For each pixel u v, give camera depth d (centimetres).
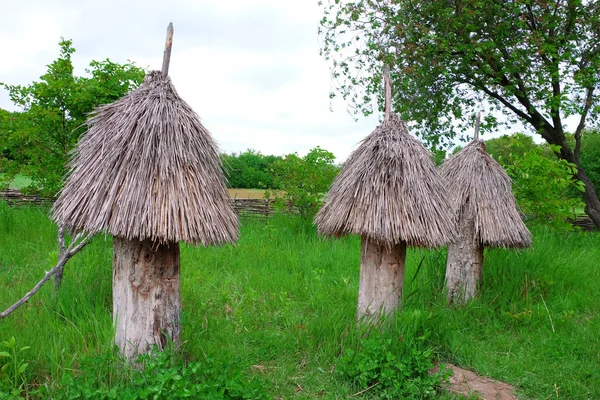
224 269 712
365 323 451
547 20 1034
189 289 574
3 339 405
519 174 870
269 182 1303
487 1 1027
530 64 1057
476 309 566
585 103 1106
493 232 572
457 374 430
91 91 902
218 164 387
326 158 1077
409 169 438
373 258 464
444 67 1084
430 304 586
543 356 477
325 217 471
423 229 425
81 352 399
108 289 518
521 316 548
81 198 351
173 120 361
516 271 656
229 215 376
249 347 463
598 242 973
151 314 371
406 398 377
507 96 1138
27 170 957
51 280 560
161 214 335
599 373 441
